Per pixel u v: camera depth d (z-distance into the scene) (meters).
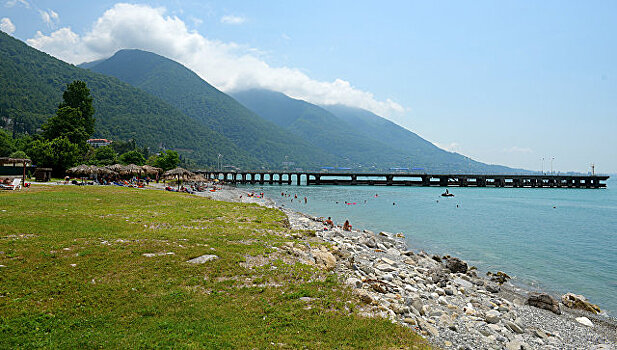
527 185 150.75
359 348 9.91
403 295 16.56
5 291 11.19
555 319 17.16
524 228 46.12
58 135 86.38
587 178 150.75
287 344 9.70
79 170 59.47
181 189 67.44
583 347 13.93
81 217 22.97
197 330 10.03
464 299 18.36
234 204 41.78
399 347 10.17
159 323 10.25
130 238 18.27
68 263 13.80
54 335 9.28
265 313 11.50
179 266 14.45
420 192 111.06
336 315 11.75
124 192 44.22
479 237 39.78
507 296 20.70
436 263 27.44
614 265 28.38
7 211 23.30
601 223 51.38
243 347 9.36
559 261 29.56
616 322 17.50
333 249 21.59
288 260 17.14
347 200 82.06
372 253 28.38
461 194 108.19
